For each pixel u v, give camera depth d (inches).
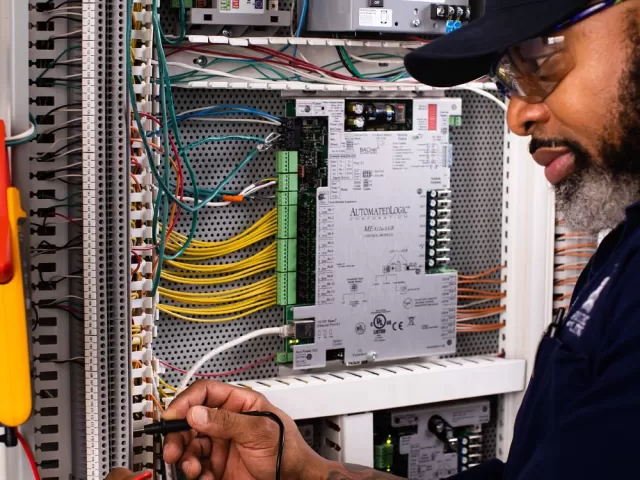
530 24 43.9
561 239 84.8
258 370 77.3
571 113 44.9
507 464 52.0
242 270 75.5
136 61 61.2
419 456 81.9
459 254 85.0
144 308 62.2
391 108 76.5
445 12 73.2
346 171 75.2
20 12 56.1
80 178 60.7
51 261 60.7
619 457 38.7
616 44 42.9
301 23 71.8
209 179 74.1
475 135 84.5
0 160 52.7
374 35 73.7
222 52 70.6
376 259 77.3
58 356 61.7
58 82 60.2
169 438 62.7
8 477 60.2
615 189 45.2
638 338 40.3
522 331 84.4
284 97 73.9
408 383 77.7
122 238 57.1
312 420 80.1
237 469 65.9
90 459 57.5
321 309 75.4
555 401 45.7
